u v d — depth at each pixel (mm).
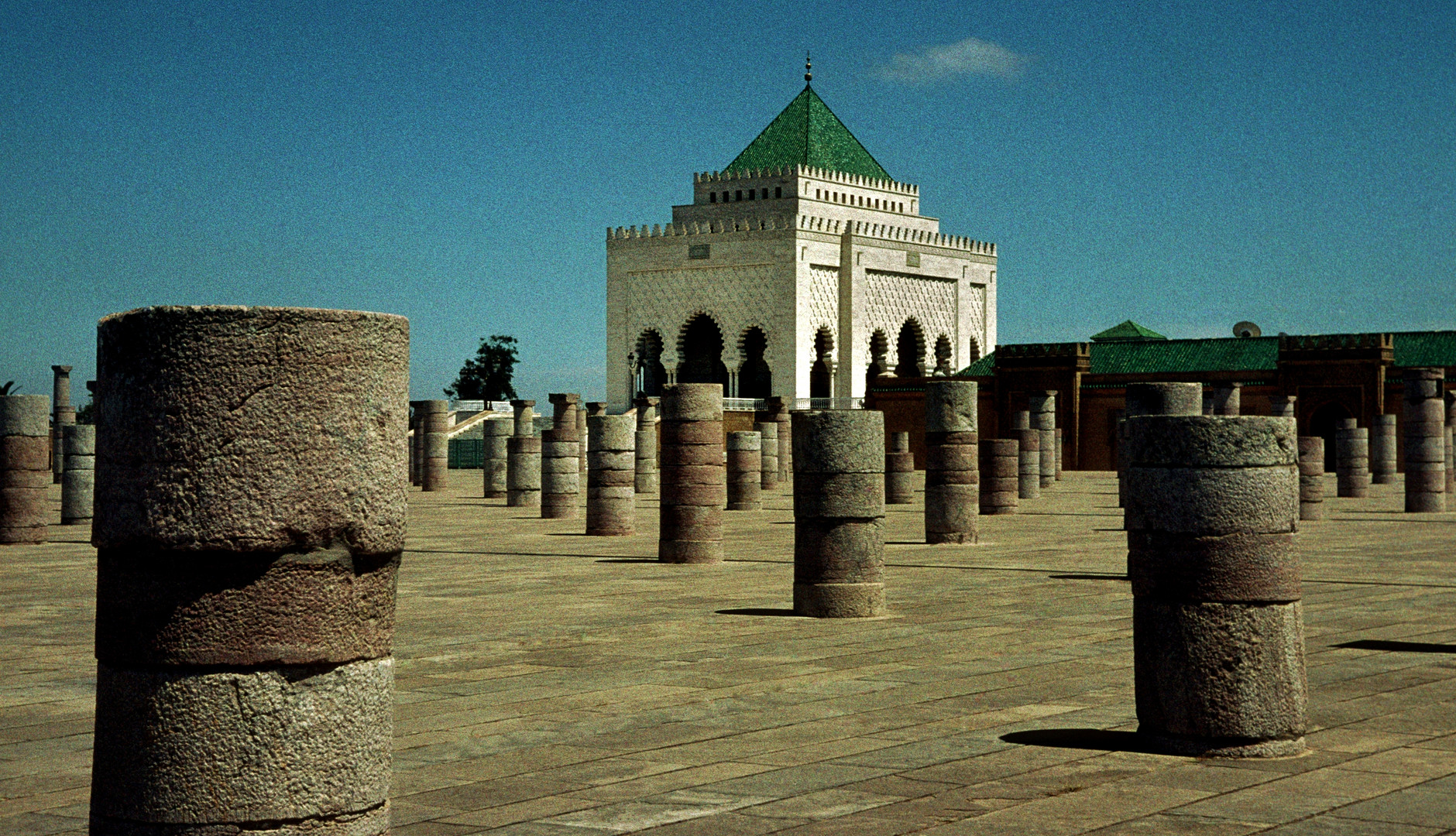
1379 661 12898
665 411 23812
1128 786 8398
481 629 15344
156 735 6066
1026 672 12445
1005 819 7707
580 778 8719
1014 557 24422
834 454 16156
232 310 6137
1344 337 69562
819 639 14531
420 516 37906
